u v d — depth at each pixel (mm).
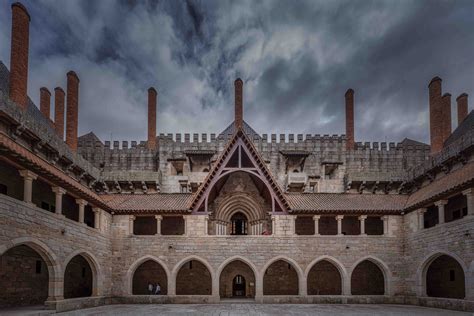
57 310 26297
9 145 20844
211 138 51188
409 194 42312
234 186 42844
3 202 20766
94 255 33188
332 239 37031
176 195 41156
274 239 36969
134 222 41156
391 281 36438
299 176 46875
